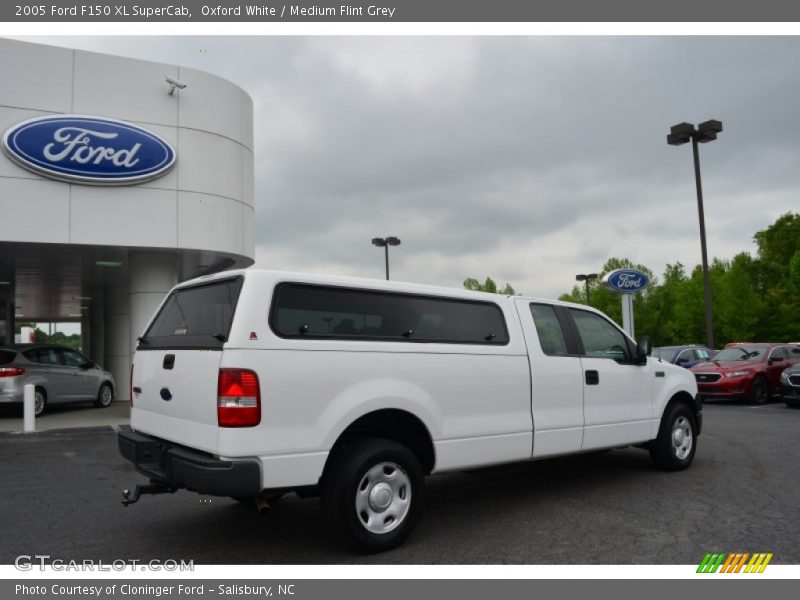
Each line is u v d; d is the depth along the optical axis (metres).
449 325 5.48
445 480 7.22
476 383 5.43
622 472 7.44
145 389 5.23
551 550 4.79
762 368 15.84
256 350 4.28
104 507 6.17
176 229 13.19
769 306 35.00
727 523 5.38
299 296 4.64
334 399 4.55
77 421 12.43
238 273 4.60
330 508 4.58
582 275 43.97
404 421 5.21
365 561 4.61
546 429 5.94
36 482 7.32
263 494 4.47
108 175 12.43
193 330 4.84
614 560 4.56
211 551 4.88
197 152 13.57
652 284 42.72
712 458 8.21
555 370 6.09
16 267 15.90
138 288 13.91
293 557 4.72
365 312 4.96
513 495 6.46
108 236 12.54
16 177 11.83
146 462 4.95
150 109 13.08
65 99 12.30
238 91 14.47
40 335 48.09
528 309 6.15
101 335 24.17
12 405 12.72
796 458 8.17
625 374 6.82
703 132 22.80
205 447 4.32
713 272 36.50
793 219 47.72
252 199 15.20
